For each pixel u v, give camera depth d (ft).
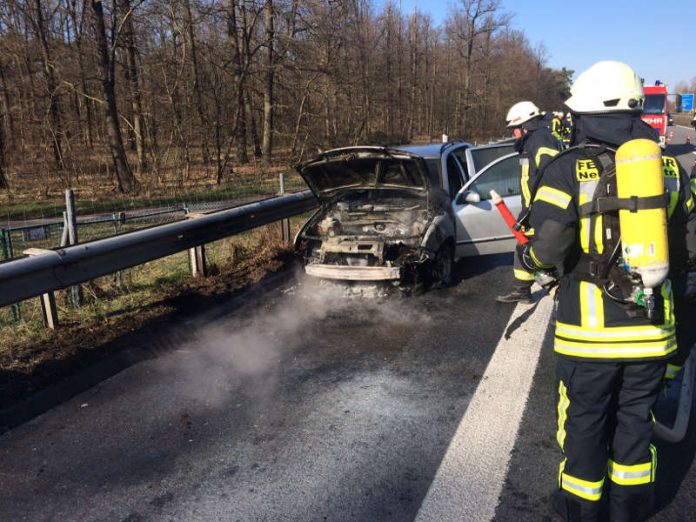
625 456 7.88
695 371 11.64
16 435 11.57
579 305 7.67
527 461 10.03
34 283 14.89
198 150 91.86
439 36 137.80
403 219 20.47
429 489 9.39
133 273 23.32
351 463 10.18
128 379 13.88
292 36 83.20
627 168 6.87
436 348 15.15
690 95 76.54
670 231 7.74
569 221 7.47
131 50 69.62
